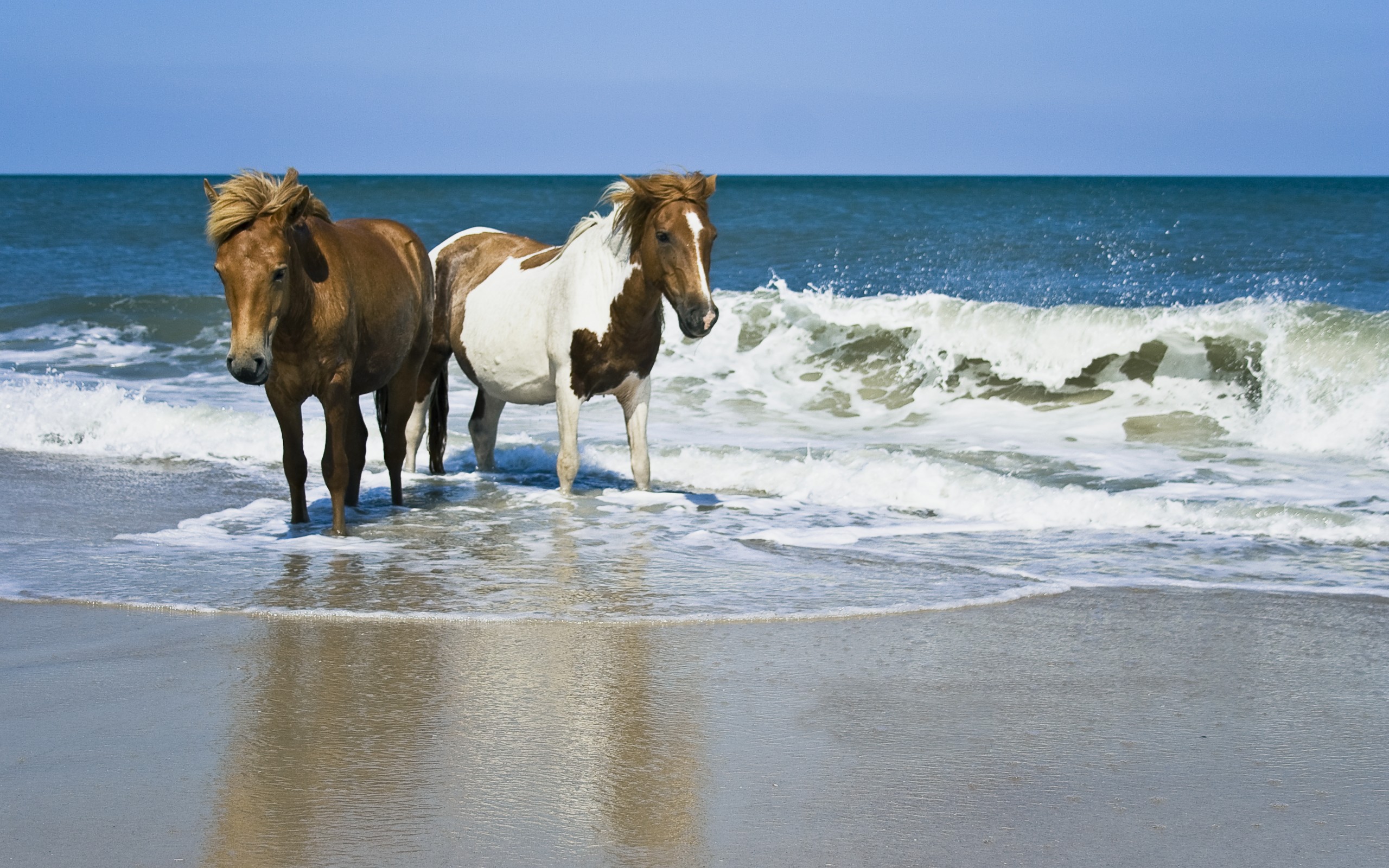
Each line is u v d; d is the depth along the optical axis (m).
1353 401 9.85
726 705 4.12
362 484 8.35
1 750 3.69
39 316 17.38
